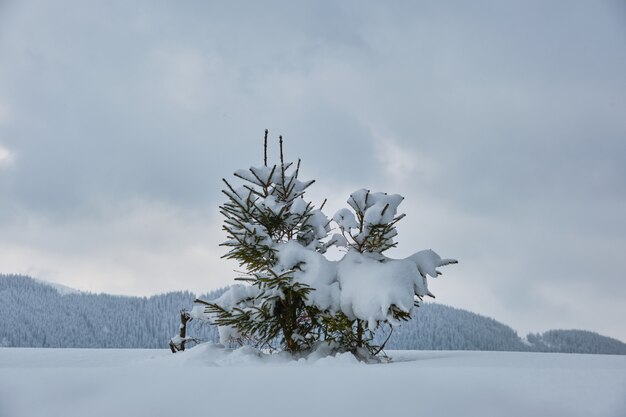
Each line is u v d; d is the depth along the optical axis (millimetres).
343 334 6406
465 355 5879
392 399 1839
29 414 1713
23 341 69875
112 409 1738
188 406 1780
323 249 6848
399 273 5672
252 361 5648
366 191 6562
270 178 6555
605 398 1845
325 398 1868
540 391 1942
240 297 7012
